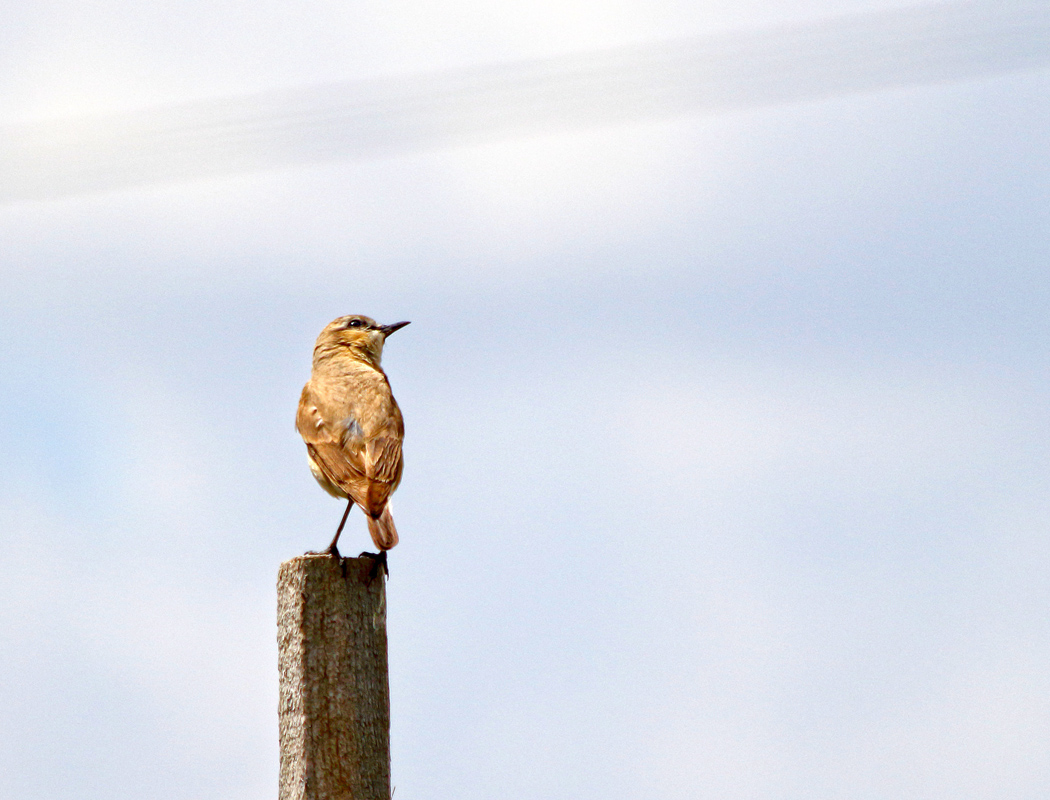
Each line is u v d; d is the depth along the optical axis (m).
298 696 10.76
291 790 10.69
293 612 10.94
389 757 10.98
